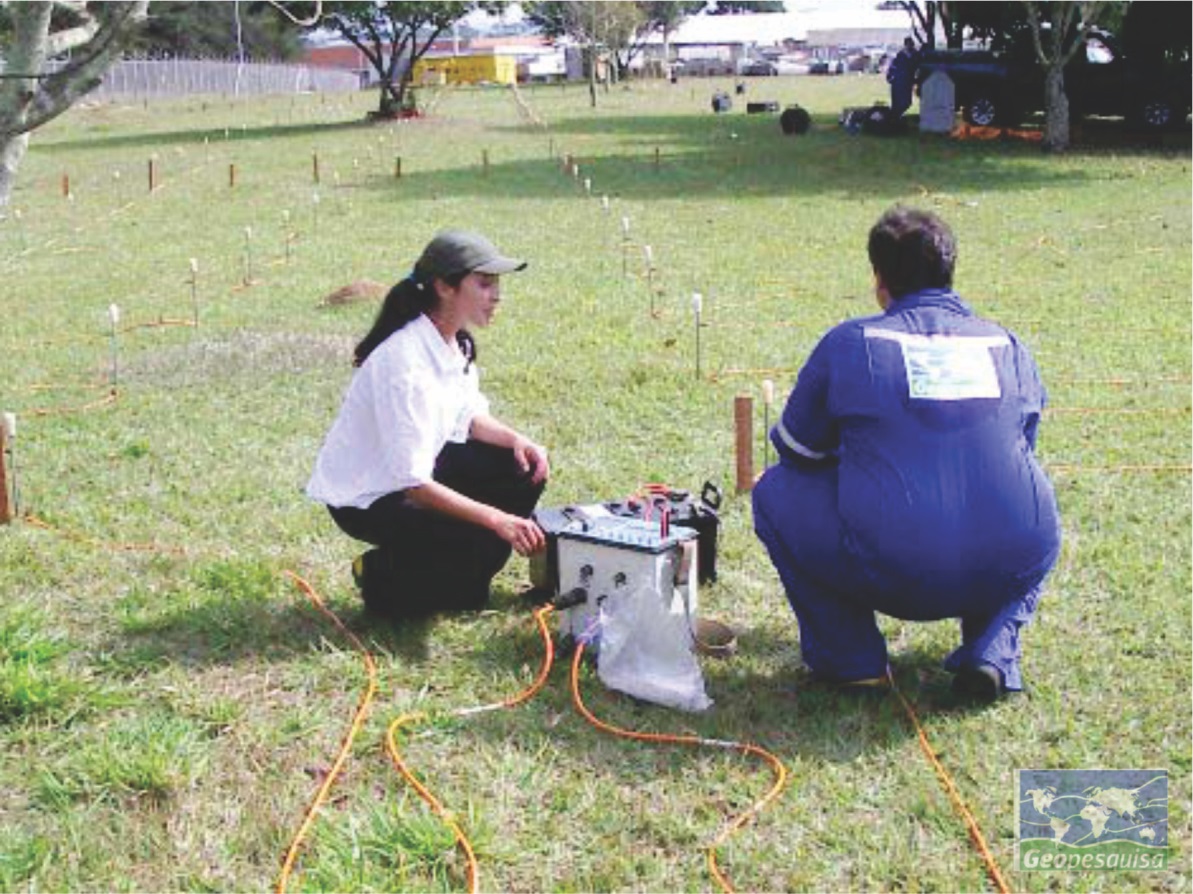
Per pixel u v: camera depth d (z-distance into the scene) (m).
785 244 13.04
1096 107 24.11
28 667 3.97
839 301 10.15
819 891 3.10
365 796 3.47
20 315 10.02
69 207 16.98
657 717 3.86
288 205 16.70
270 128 30.94
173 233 14.54
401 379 4.10
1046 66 21.69
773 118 30.84
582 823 3.35
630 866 3.17
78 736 3.74
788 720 3.85
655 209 15.74
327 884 3.06
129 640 4.36
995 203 15.91
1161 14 23.30
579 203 16.36
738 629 4.46
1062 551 5.12
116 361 8.27
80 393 7.62
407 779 3.53
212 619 4.48
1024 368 3.88
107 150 25.62
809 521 3.88
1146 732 3.77
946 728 3.79
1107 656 4.23
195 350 8.62
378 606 4.50
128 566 5.02
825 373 3.81
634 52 60.00
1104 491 5.83
